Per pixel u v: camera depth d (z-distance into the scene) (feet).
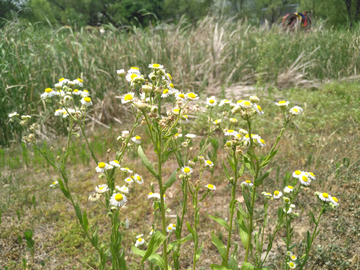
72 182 12.85
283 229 9.04
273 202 10.48
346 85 22.50
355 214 9.25
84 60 19.84
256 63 26.32
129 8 97.96
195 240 5.33
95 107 19.44
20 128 17.33
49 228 10.01
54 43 21.35
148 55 22.02
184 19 26.53
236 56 26.09
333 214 9.44
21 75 17.92
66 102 6.46
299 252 8.03
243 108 4.82
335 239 8.49
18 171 14.05
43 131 17.66
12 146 16.87
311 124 15.89
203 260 8.36
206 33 27.55
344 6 60.39
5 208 10.89
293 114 4.91
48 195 11.85
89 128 18.99
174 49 23.66
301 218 9.52
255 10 110.83
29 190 12.11
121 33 24.22
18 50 19.77
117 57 21.13
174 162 14.10
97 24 115.55
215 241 5.53
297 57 27.20
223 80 24.14
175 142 5.82
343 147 13.41
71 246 9.11
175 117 5.30
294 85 23.98
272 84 23.94
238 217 5.57
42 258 8.73
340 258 7.79
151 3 99.19
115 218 5.41
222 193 11.37
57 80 18.86
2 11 61.77
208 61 24.17
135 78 4.87
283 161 12.84
